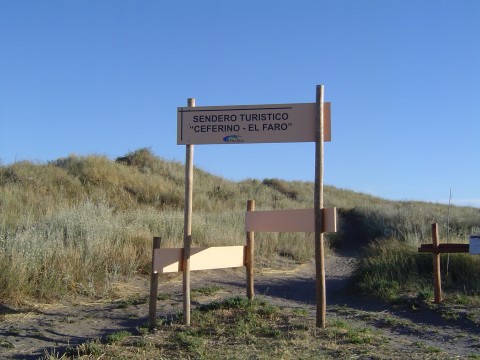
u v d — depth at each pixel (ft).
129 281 35.88
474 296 34.24
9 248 31.76
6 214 47.60
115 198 72.84
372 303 35.19
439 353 21.90
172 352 21.27
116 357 20.54
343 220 88.07
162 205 76.48
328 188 130.52
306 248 57.16
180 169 100.01
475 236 31.60
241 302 28.02
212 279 40.70
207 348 21.67
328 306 33.30
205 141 25.91
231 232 52.80
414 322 29.73
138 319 27.45
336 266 53.52
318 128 24.82
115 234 41.32
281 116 25.39
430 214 75.05
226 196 92.27
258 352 20.92
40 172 74.18
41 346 22.88
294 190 115.96
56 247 34.32
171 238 45.60
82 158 83.71
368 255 44.60
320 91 24.93
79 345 22.13
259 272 46.01
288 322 25.35
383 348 22.15
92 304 30.58
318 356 20.47
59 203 59.31
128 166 91.20
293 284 42.55
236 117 25.75
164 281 37.70
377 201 121.08
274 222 27.37
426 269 39.58
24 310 28.27
